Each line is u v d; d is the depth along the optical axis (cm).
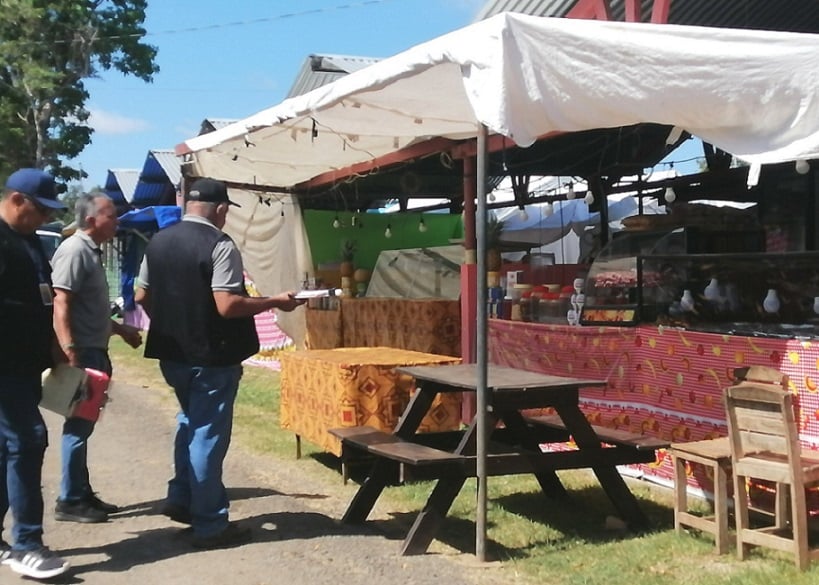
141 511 539
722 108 424
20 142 2912
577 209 1214
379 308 940
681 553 446
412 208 1318
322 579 420
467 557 451
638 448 478
